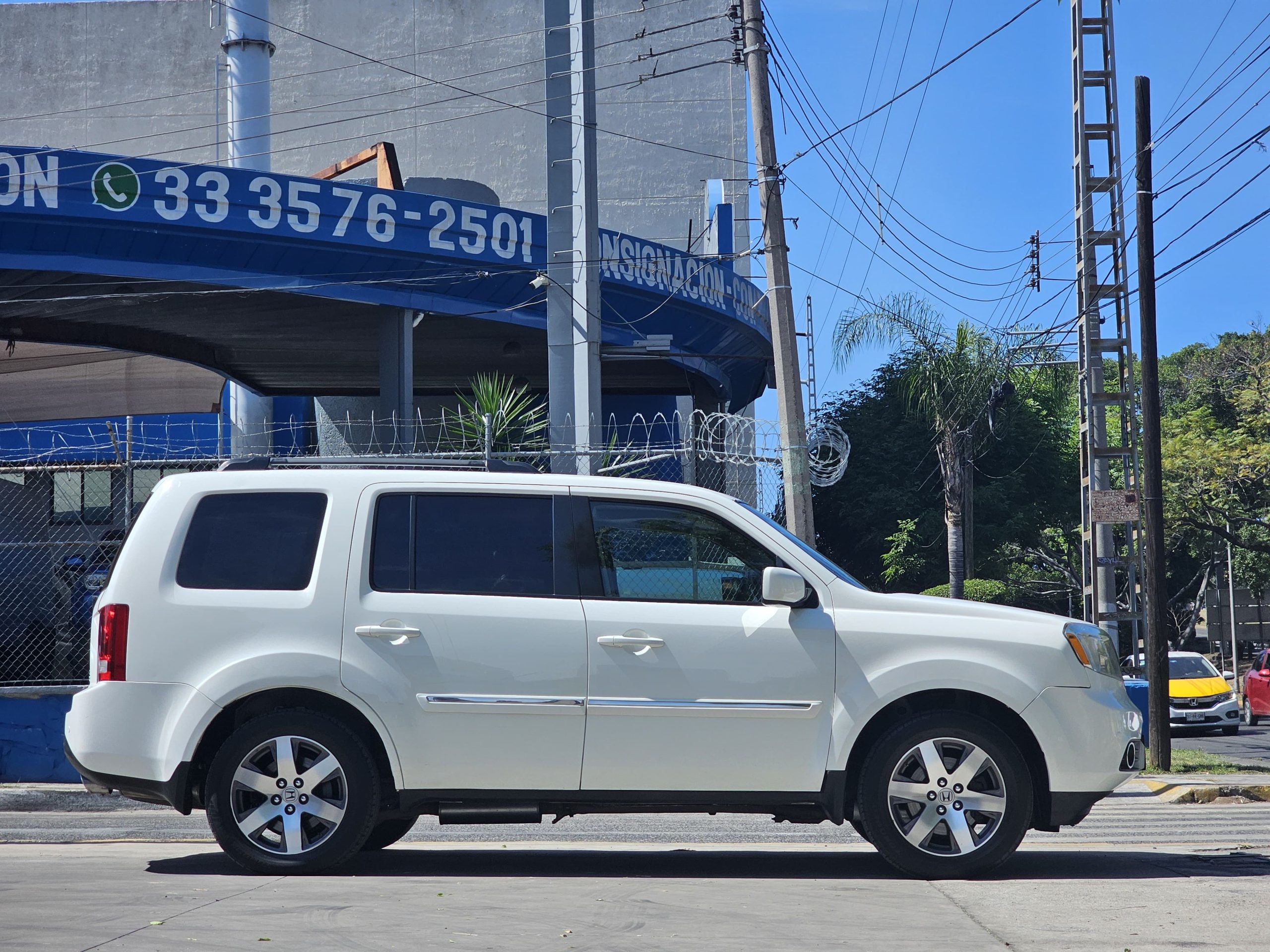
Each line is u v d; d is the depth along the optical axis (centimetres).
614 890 622
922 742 675
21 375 3244
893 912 566
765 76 1709
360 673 668
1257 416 4047
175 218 2162
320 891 612
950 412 3200
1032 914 562
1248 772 1492
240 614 677
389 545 690
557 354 1969
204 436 3734
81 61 4778
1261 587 4744
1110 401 1825
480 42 4784
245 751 666
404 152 4747
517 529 697
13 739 1163
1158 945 497
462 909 566
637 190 4588
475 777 671
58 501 1391
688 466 1339
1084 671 694
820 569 702
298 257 2286
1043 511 4359
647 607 685
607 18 4606
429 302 2434
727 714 673
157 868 704
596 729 671
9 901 583
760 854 790
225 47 3397
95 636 688
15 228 2095
